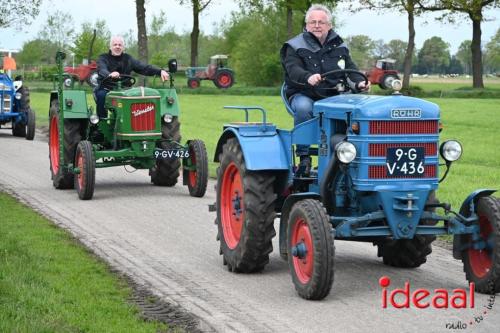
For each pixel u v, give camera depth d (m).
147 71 15.23
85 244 10.13
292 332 6.73
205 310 7.39
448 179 16.50
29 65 94.75
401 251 8.95
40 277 8.08
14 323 6.47
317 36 9.04
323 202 8.20
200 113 37.97
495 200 7.87
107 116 14.93
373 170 7.84
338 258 9.63
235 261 8.80
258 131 8.82
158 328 6.79
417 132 7.89
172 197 14.20
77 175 14.11
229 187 9.33
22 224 11.16
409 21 60.94
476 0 60.81
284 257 8.30
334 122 8.27
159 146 14.97
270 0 68.31
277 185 8.86
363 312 7.32
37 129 28.08
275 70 81.31
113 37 15.21
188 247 10.16
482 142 26.20
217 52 106.88
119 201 13.70
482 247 7.96
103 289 7.91
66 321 6.73
